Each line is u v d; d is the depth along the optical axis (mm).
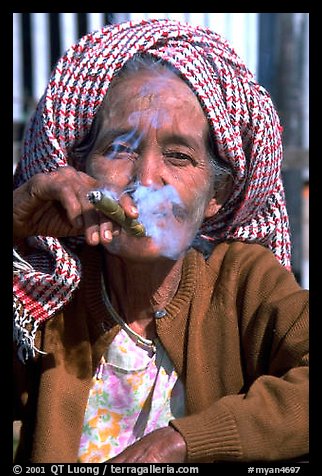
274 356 1632
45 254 1805
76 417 1666
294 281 1738
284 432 1448
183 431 1402
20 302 1662
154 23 1806
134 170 1655
